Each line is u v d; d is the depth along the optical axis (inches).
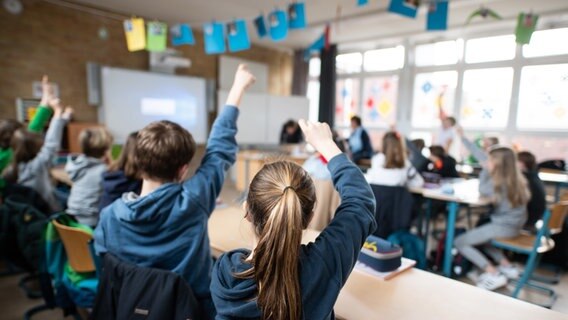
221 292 28.6
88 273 62.8
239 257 30.2
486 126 215.2
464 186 118.3
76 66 186.5
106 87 191.2
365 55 265.4
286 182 28.1
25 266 78.6
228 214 73.4
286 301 24.9
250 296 27.4
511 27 200.8
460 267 105.0
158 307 37.9
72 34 183.0
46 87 96.5
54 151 93.3
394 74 250.7
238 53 257.8
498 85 209.6
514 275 97.0
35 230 70.2
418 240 94.9
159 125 43.9
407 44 240.4
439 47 230.8
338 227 27.8
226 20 203.6
